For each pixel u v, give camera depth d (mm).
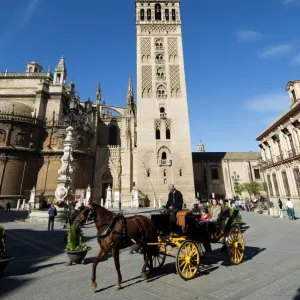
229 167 57312
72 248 9008
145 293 6016
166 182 45156
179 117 48875
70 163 23781
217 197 54906
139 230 7203
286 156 33531
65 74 58062
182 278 6848
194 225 7871
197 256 7375
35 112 50688
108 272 7906
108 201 42656
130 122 56875
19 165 44469
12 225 20094
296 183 31203
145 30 54406
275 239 13445
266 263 8555
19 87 56219
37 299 5715
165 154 47656
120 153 55188
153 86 50469
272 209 29078
